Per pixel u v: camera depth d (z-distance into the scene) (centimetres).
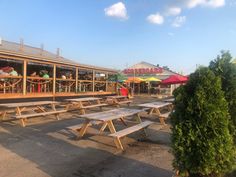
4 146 757
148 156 692
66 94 1884
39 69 1908
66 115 1420
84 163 626
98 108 1834
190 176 450
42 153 696
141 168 600
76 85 2014
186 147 430
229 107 465
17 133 931
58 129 1017
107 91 2533
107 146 780
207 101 421
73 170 579
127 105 2130
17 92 1522
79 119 1285
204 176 446
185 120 429
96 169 589
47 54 2108
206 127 419
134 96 3550
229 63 480
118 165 618
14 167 588
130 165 619
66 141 826
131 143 828
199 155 423
